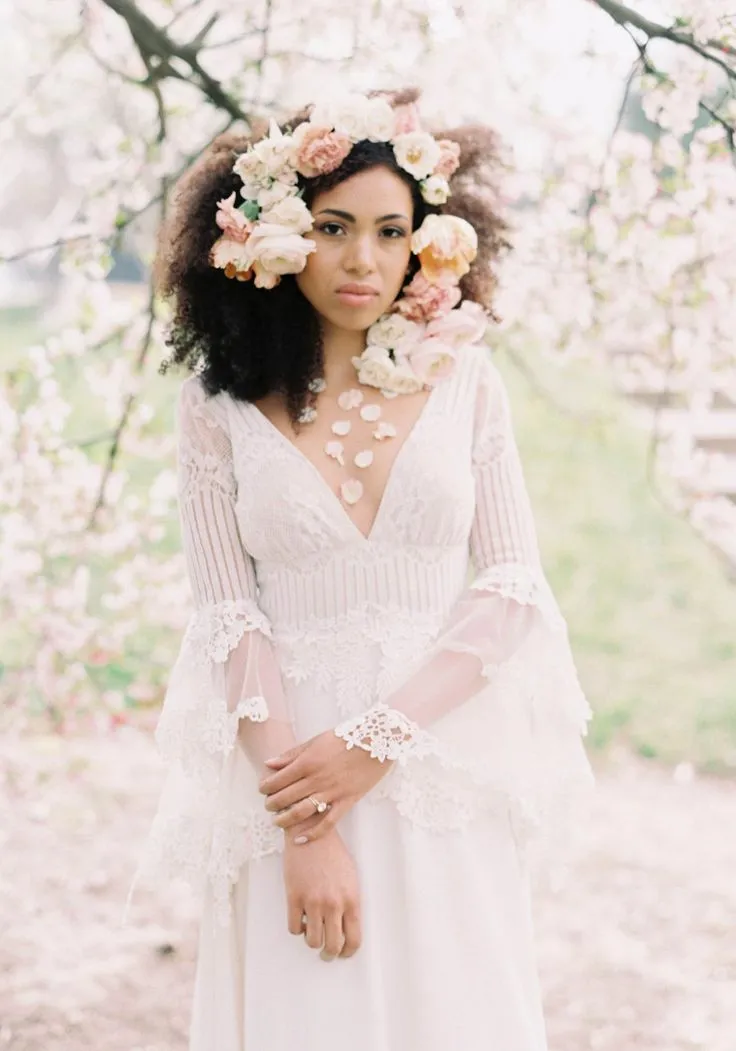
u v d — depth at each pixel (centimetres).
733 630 705
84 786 559
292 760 188
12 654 499
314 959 188
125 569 466
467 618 198
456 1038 187
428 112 404
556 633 204
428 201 205
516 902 199
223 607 201
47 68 444
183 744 199
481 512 208
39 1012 378
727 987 398
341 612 199
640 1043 363
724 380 437
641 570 745
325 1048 185
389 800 192
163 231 223
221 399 208
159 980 401
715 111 400
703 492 464
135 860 497
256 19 419
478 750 196
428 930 189
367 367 204
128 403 433
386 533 199
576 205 416
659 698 663
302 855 186
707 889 474
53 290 860
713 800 576
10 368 446
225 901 194
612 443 803
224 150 219
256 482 200
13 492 441
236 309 206
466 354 215
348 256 197
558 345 440
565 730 204
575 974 408
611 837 529
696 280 421
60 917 448
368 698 194
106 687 517
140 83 379
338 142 195
